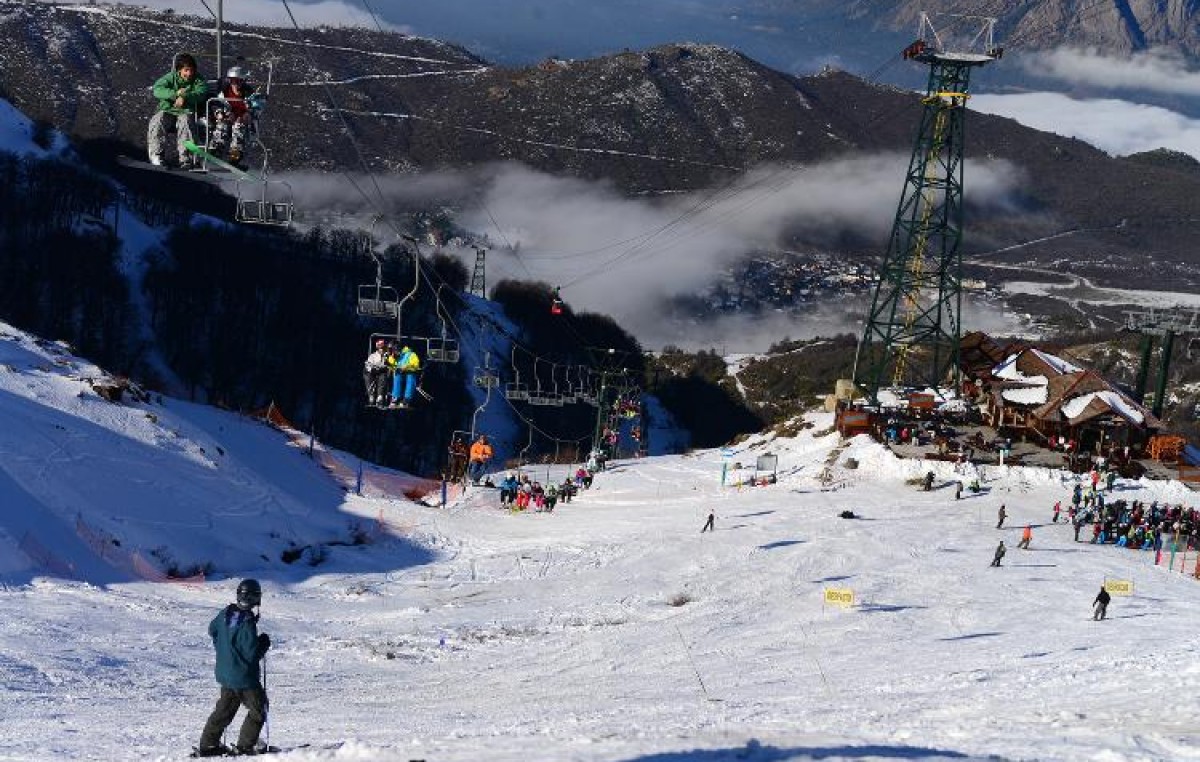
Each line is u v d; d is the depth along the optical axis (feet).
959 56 349.20
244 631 52.42
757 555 205.57
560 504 280.10
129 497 194.90
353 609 171.94
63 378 230.27
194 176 74.38
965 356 355.15
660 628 151.33
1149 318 341.21
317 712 91.45
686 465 330.13
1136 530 215.51
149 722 80.23
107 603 149.28
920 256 367.66
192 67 73.92
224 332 552.41
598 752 47.06
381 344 137.39
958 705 80.84
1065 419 302.25
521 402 609.01
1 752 62.54
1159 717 63.93
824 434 331.98
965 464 285.23
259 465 247.50
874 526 228.84
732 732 56.95
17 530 164.14
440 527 240.12
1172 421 568.41
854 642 135.85
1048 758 46.29
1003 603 161.27
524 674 123.03
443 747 50.21
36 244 557.33
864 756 45.11
